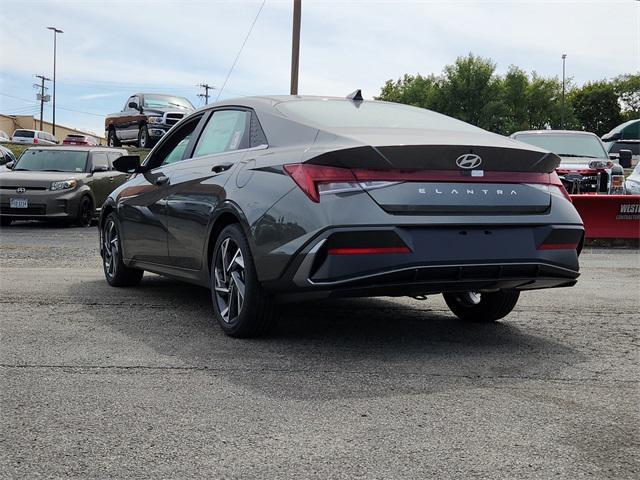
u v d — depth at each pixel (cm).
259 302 429
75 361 390
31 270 787
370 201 384
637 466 251
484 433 283
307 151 405
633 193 1317
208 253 485
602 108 10494
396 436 279
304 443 271
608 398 330
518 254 410
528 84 9400
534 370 380
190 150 544
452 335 467
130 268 646
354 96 510
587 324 507
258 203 419
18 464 251
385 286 387
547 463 253
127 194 619
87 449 265
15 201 1403
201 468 248
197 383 350
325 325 493
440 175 398
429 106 8950
